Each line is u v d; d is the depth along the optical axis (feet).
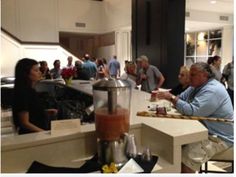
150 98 8.30
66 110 7.29
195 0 23.08
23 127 5.44
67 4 31.22
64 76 14.11
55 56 28.40
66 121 4.57
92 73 19.35
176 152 4.40
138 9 18.13
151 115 5.77
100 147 4.23
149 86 13.32
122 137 4.19
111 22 32.22
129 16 28.12
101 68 18.85
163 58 16.03
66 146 4.51
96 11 33.58
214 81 6.33
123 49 31.73
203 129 4.73
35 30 29.25
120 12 29.99
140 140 5.15
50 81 13.12
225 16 28.68
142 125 5.11
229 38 30.09
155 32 16.63
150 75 13.37
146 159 4.36
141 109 6.52
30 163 4.20
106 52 34.88
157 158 4.52
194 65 6.43
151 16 16.93
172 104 7.00
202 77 6.31
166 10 15.57
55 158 4.42
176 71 16.10
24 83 5.66
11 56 25.41
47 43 27.86
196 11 26.71
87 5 32.76
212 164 8.20
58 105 7.94
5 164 4.00
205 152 5.55
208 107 5.94
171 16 15.66
